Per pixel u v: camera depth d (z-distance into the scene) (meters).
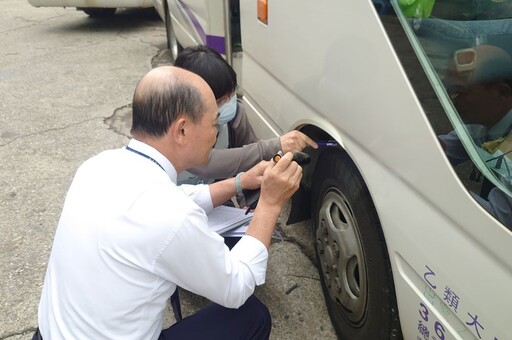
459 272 1.18
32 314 2.23
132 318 1.18
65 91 5.00
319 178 2.02
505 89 1.30
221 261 1.24
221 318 1.51
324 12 1.63
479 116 1.25
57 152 3.75
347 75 1.55
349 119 1.59
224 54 3.11
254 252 1.37
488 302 1.09
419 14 1.32
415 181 1.30
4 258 2.59
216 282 1.25
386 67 1.36
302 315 2.17
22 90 5.04
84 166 1.30
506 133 1.24
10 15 8.60
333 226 1.90
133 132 1.28
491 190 1.09
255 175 1.78
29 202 3.10
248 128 2.27
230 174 1.98
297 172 1.44
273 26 2.06
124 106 4.61
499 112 1.27
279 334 2.08
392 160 1.39
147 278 1.17
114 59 6.05
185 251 1.16
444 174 1.19
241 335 1.52
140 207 1.15
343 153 1.79
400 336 1.68
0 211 3.01
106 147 3.83
